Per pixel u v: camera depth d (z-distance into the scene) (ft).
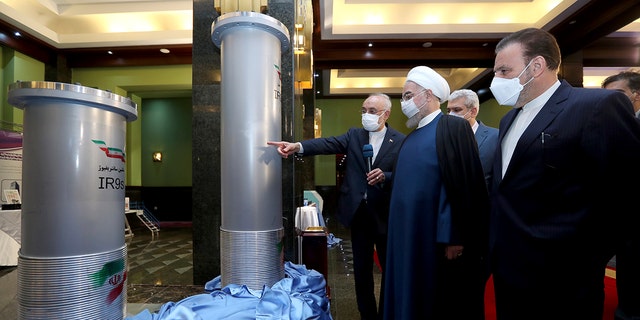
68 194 4.99
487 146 7.86
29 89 4.76
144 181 34.91
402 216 5.42
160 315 5.38
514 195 4.12
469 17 23.50
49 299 4.88
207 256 9.27
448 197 5.15
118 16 24.61
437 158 5.34
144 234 26.89
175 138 34.99
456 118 5.43
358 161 7.77
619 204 3.58
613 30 19.49
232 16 6.38
